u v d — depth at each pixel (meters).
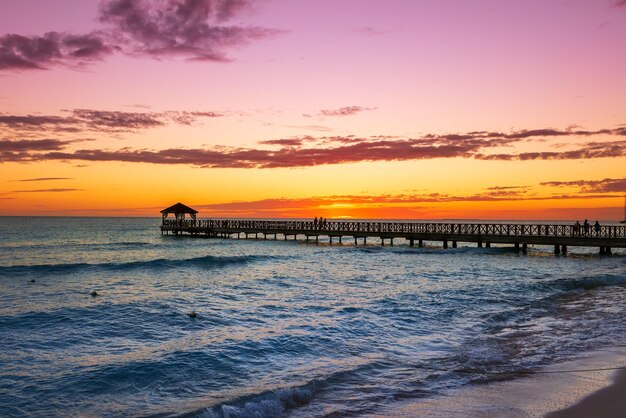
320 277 29.45
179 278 29.61
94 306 19.08
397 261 39.91
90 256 47.81
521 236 44.41
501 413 8.59
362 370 11.30
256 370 11.36
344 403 9.30
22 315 17.23
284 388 9.89
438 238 49.66
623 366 11.18
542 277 29.14
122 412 8.88
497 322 16.52
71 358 12.29
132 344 13.71
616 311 18.20
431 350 13.08
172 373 11.04
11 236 87.69
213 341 13.88
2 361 12.00
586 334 14.61
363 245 56.84
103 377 10.77
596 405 8.78
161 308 18.84
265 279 28.59
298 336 14.45
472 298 21.19
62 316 17.22
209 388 10.17
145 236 88.00
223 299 21.41
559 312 18.09
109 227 144.25
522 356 12.30
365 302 20.33
